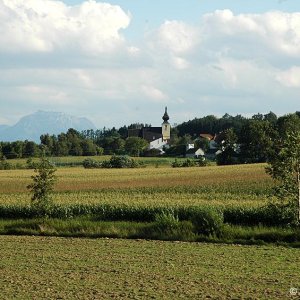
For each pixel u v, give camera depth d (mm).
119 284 25094
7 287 24500
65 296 22750
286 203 39406
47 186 51219
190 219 42094
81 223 45312
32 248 36594
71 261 31406
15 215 54094
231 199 62312
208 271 28141
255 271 28000
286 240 37531
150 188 79625
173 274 27438
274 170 38812
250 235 38625
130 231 41844
